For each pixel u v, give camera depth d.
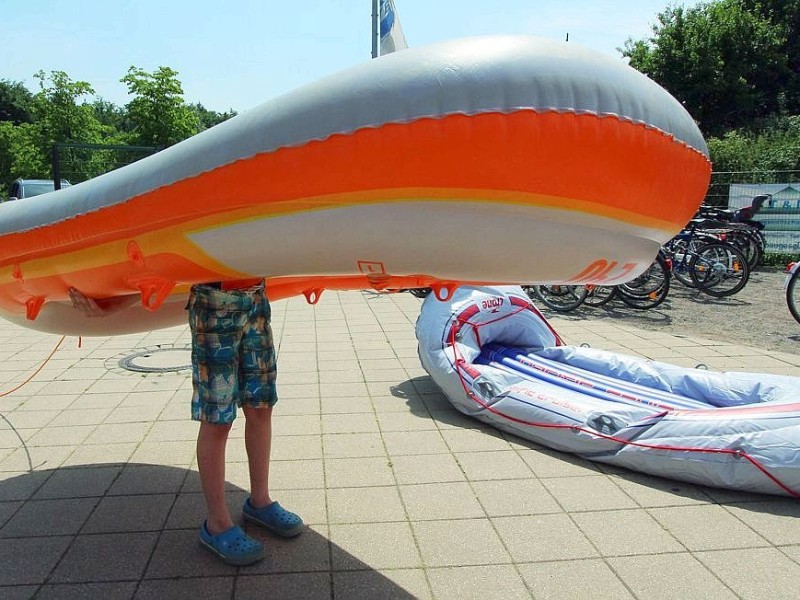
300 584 2.76
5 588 2.73
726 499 3.47
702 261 10.18
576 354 5.20
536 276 2.20
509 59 1.86
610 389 4.51
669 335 7.60
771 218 13.55
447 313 5.07
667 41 25.89
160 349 6.73
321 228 2.08
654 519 3.28
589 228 2.07
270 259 2.28
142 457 4.03
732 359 6.50
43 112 23.08
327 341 7.11
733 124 26.52
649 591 2.71
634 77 2.02
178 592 2.71
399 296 10.10
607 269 2.24
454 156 1.86
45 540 3.09
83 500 3.48
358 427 4.50
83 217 2.60
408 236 2.02
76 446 4.20
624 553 2.99
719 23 25.53
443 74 1.86
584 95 1.87
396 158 1.89
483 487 3.63
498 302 5.41
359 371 5.90
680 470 3.60
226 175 2.12
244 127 2.11
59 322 3.62
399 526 3.23
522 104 1.83
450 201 1.95
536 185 1.91
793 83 26.70
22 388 5.39
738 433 3.50
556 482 3.68
